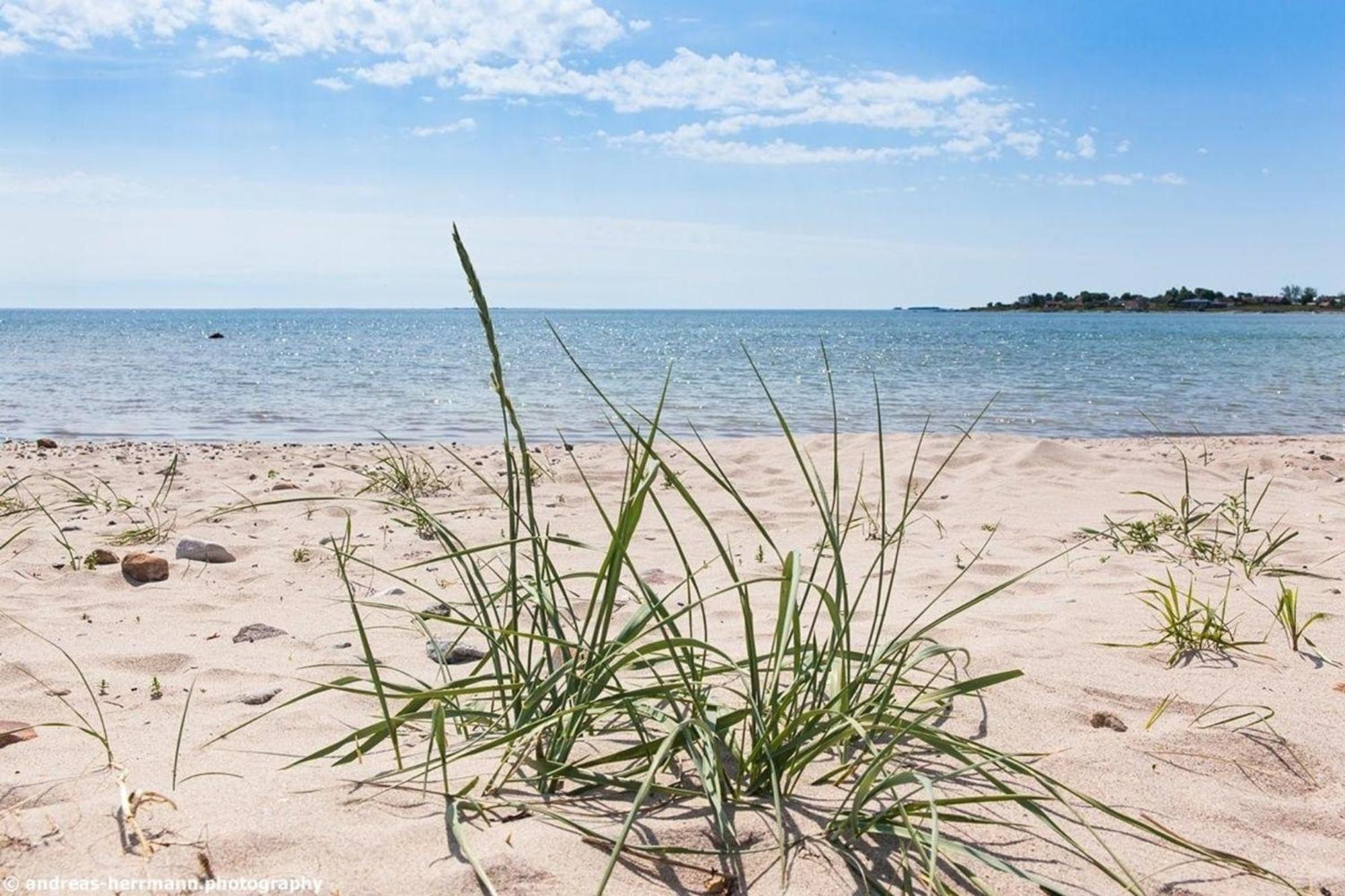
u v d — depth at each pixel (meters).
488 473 8.04
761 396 18.02
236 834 1.89
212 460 9.17
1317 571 4.45
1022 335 63.25
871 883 1.82
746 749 2.30
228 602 4.05
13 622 3.68
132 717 2.68
